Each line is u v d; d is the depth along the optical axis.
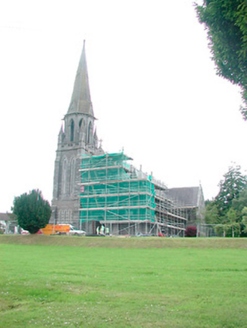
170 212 82.19
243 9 10.52
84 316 10.43
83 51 100.19
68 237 48.50
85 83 96.62
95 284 15.05
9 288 14.05
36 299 12.61
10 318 10.31
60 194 86.06
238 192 82.00
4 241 51.81
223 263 23.22
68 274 18.28
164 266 21.70
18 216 55.62
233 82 13.09
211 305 11.64
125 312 10.80
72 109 92.88
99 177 73.62
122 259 26.64
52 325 9.69
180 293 13.38
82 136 87.19
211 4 11.50
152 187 71.75
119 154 72.19
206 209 85.00
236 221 69.19
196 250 35.38
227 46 12.17
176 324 9.73
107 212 71.00
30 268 20.80
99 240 44.31
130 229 68.44
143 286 14.66
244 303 11.93
